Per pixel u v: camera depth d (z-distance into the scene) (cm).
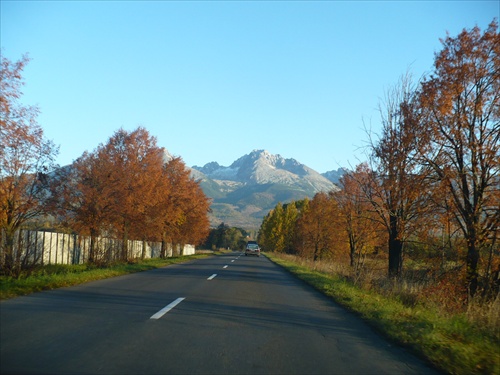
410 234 1967
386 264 2900
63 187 2162
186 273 2105
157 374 523
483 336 825
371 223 2684
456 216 1770
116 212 2592
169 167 3631
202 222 4628
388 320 939
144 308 970
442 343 732
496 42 1670
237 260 4153
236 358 615
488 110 1703
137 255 3825
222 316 927
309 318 985
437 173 1802
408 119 1883
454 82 1711
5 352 576
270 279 2017
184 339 701
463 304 1505
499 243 1717
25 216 1970
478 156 1698
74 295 1141
